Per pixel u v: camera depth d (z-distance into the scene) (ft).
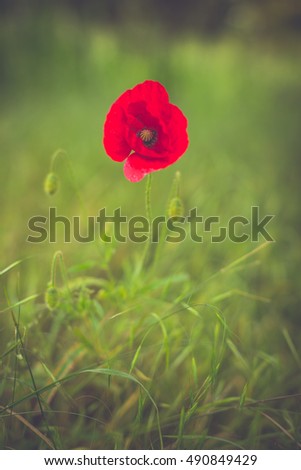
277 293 3.90
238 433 3.14
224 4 27.30
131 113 2.94
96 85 10.25
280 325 3.63
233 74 12.50
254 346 3.51
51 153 6.17
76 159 6.01
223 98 10.70
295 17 25.72
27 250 4.12
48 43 10.05
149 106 2.94
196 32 26.03
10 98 8.99
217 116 9.19
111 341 3.39
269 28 25.77
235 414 3.19
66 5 16.11
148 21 22.90
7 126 7.22
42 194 4.97
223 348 3.12
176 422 3.08
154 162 2.93
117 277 3.97
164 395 3.23
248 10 26.35
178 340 3.38
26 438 3.07
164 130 2.92
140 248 4.22
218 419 3.19
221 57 14.21
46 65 9.95
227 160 6.14
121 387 3.26
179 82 11.10
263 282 4.04
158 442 3.05
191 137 7.63
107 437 3.03
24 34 9.98
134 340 3.41
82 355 3.32
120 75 10.57
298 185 5.67
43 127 7.22
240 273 4.00
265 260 4.13
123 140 2.96
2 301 3.57
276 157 6.77
